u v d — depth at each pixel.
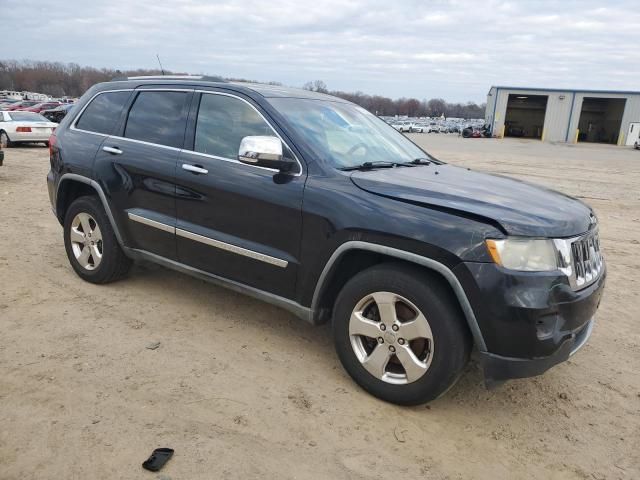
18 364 3.36
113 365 3.41
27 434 2.69
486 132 56.34
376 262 3.28
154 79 4.43
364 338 3.25
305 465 2.59
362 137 4.00
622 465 2.75
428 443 2.82
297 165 3.40
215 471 2.50
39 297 4.46
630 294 5.36
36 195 9.45
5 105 43.44
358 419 2.98
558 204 3.17
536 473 2.65
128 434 2.73
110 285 4.81
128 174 4.25
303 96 4.11
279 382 3.32
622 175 17.70
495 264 2.69
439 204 2.90
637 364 3.87
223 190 3.64
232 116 3.80
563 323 2.79
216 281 3.89
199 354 3.63
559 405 3.28
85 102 4.91
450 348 2.84
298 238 3.33
